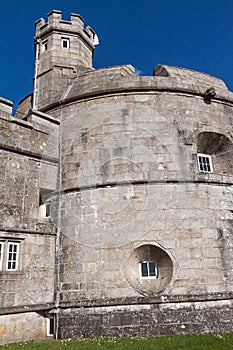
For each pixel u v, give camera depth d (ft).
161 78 52.85
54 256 45.73
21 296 40.22
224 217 46.68
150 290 42.39
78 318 41.75
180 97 52.26
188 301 41.29
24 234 42.75
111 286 42.29
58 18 66.74
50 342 37.29
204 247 44.01
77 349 32.91
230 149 53.01
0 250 40.27
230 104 55.93
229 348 32.24
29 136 47.62
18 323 39.63
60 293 43.88
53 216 47.83
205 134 51.80
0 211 41.22
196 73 57.98
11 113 45.96
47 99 59.57
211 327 40.47
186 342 34.86
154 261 44.57
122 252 43.55
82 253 44.65
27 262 42.09
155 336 39.14
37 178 47.03
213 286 42.39
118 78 53.26
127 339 37.29
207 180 47.50
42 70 63.21
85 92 53.26
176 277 42.24
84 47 68.59
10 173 43.73
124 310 41.09
